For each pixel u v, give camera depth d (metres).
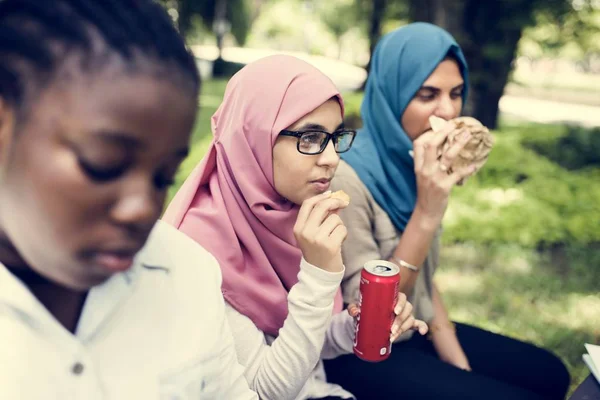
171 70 0.59
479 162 1.87
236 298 1.44
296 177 1.45
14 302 0.65
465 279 4.07
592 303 3.79
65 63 0.55
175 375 0.83
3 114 0.57
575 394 1.36
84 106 0.56
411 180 2.08
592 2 7.93
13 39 0.56
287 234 1.54
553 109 15.59
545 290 3.93
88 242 0.61
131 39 0.57
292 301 1.32
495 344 2.02
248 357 1.40
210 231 1.46
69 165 0.57
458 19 6.87
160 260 0.87
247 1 27.58
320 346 1.33
